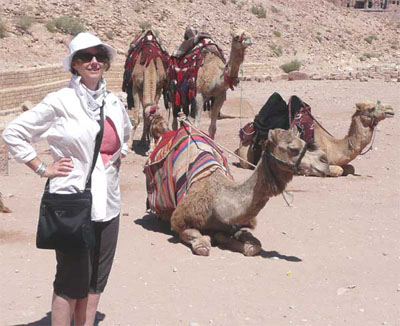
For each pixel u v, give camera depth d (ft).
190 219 25.50
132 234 27.66
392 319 19.01
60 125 14.76
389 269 23.68
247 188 23.41
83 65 14.88
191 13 145.18
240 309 19.62
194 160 26.30
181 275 22.65
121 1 136.56
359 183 39.34
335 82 118.21
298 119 40.19
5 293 20.79
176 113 47.96
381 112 40.47
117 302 20.16
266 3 168.66
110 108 15.43
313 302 20.29
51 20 116.47
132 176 40.29
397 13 222.48
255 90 104.32
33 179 39.29
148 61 48.01
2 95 74.18
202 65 45.29
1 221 29.19
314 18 171.22
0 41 102.73
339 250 25.86
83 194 14.70
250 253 24.80
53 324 15.17
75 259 14.83
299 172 21.63
